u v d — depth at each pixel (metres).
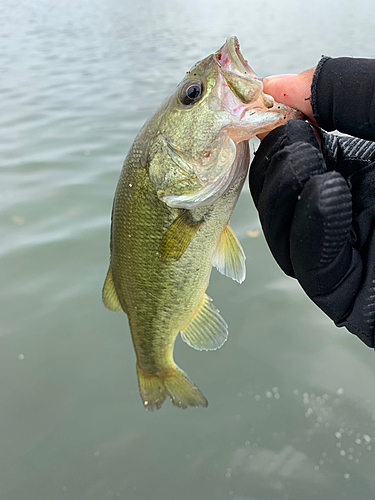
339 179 0.22
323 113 0.24
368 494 0.42
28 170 0.98
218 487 0.43
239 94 0.26
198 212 0.29
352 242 0.25
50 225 0.78
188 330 0.35
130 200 0.30
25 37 3.29
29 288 0.64
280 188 0.23
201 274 0.31
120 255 0.32
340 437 0.46
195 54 2.31
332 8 5.14
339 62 0.23
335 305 0.24
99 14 5.13
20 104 1.51
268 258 0.69
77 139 1.15
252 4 6.47
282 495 0.43
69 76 1.92
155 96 1.53
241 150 0.28
